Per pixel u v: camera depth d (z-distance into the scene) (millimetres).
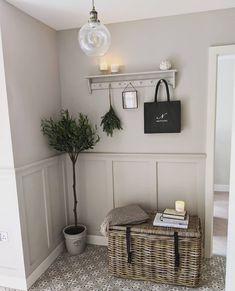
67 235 2492
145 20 2307
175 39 2260
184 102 2311
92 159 2617
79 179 2697
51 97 2471
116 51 2420
